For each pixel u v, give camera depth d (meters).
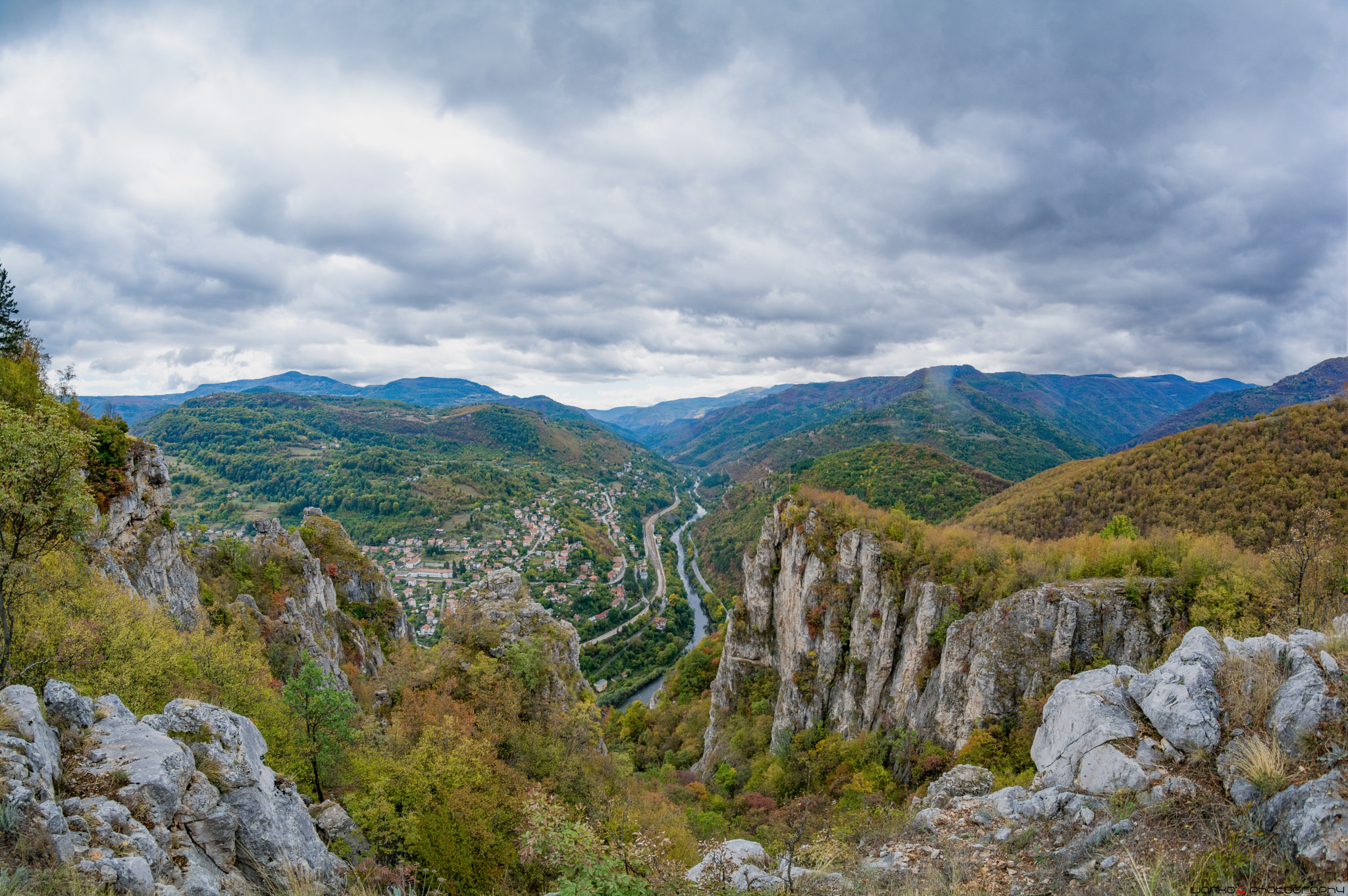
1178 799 10.05
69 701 11.33
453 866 19.34
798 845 16.11
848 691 49.69
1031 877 10.34
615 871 11.16
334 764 20.58
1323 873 7.41
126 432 31.72
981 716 34.69
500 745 30.08
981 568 43.44
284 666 35.84
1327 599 22.91
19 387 26.91
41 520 12.38
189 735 12.87
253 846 11.77
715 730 64.94
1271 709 10.40
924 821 13.86
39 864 7.90
